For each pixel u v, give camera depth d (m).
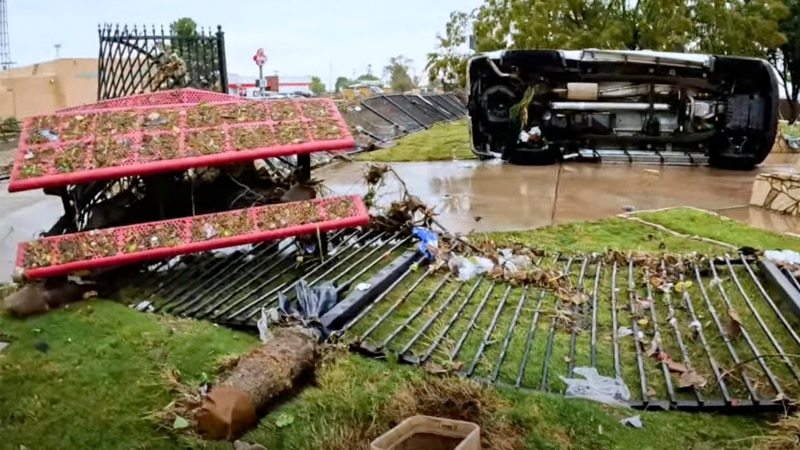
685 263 5.00
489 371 3.36
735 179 8.97
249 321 3.95
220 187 5.80
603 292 4.54
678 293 4.50
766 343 3.72
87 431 2.85
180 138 4.99
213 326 3.98
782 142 12.34
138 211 5.43
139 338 3.77
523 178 8.96
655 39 18.12
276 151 5.02
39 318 4.09
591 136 10.29
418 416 2.63
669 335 3.85
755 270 4.85
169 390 3.16
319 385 3.21
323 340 3.62
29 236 6.27
